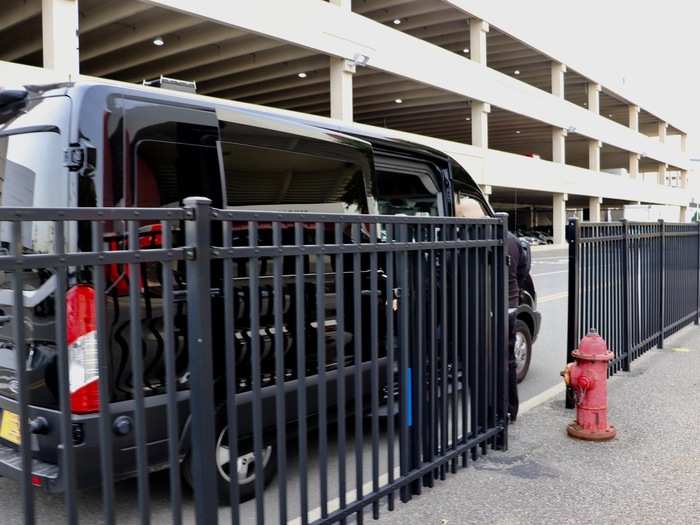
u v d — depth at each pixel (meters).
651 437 4.56
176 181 3.32
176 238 3.20
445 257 3.69
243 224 3.38
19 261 1.87
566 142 44.44
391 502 3.39
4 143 3.41
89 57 19.50
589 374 4.52
